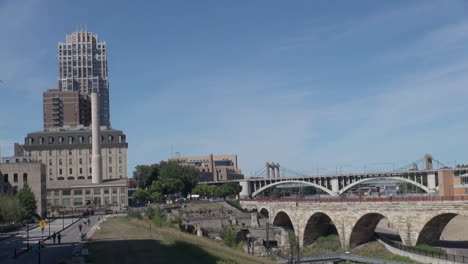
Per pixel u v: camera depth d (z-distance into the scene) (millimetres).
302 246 111250
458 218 139375
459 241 95875
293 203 118062
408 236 83750
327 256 91500
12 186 151625
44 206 160125
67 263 56406
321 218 111875
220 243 101688
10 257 64625
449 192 102000
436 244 87375
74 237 90062
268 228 115250
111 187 197500
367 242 98938
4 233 102875
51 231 104438
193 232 117875
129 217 128875
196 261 61969
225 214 141625
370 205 91938
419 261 76688
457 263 68375
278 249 105500
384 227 134750
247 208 167125
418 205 81875
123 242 77125
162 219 116625
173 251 67938
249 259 73938
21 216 119875
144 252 66438
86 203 195750
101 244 75000
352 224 96500
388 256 85438
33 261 60750
